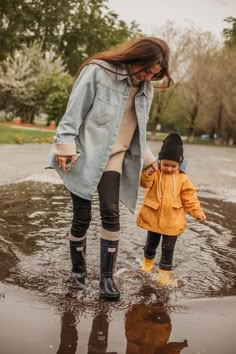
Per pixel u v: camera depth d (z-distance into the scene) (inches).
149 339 83.0
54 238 148.1
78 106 106.4
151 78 109.3
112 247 106.5
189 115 1288.1
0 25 938.7
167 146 125.0
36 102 1371.8
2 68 1299.2
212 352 79.0
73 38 1417.3
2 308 92.8
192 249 145.2
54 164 110.1
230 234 167.8
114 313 93.8
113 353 76.9
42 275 114.1
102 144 107.3
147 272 122.0
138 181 115.2
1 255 128.0
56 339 80.8
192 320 92.4
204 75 1211.2
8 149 497.4
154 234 123.0
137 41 106.6
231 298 105.7
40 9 1224.2
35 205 198.1
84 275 111.8
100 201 108.7
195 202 125.3
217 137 1283.2
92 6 1380.4
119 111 107.8
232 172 401.7
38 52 1318.9
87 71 109.6
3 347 77.0
